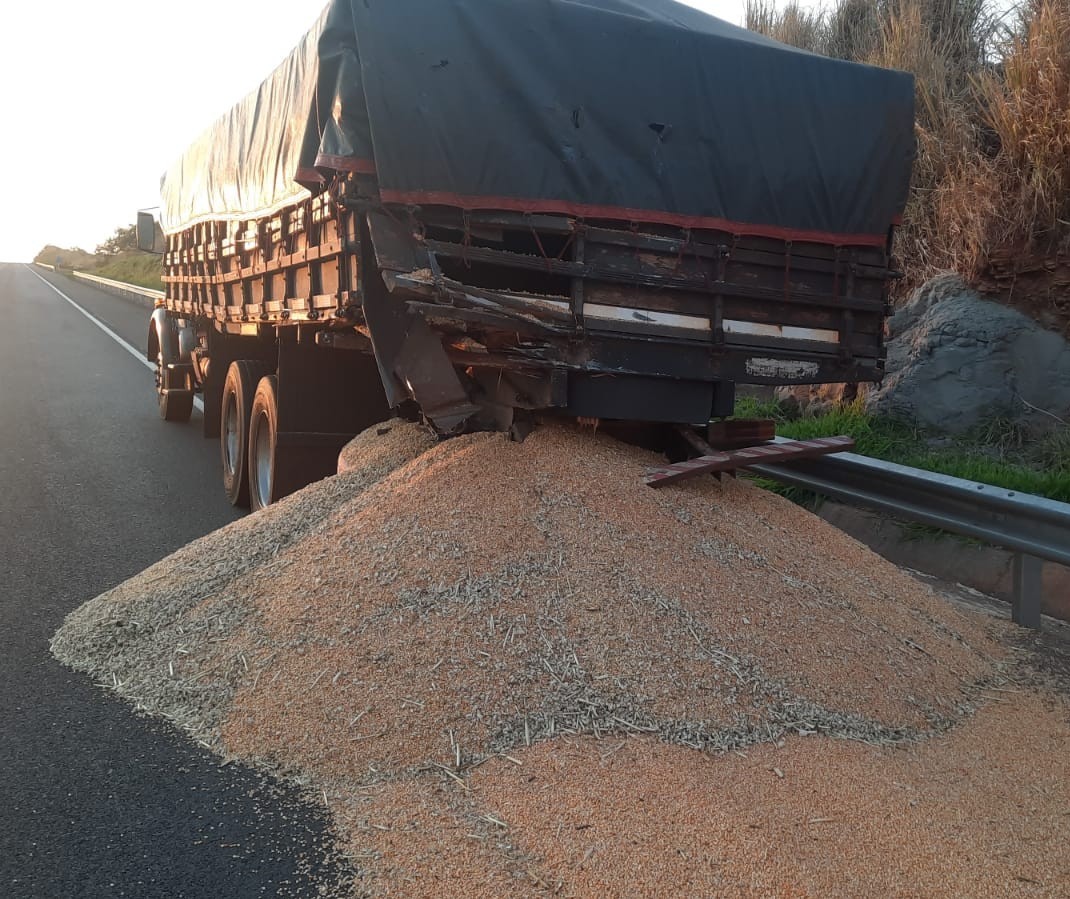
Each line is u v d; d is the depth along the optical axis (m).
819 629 3.98
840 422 8.13
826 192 5.36
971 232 8.34
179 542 6.83
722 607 3.92
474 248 4.62
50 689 4.20
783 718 3.50
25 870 2.93
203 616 4.38
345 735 3.45
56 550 6.51
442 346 4.80
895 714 3.69
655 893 2.63
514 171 4.73
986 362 7.88
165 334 12.43
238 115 7.51
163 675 4.11
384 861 2.87
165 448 10.70
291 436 6.98
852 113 5.40
